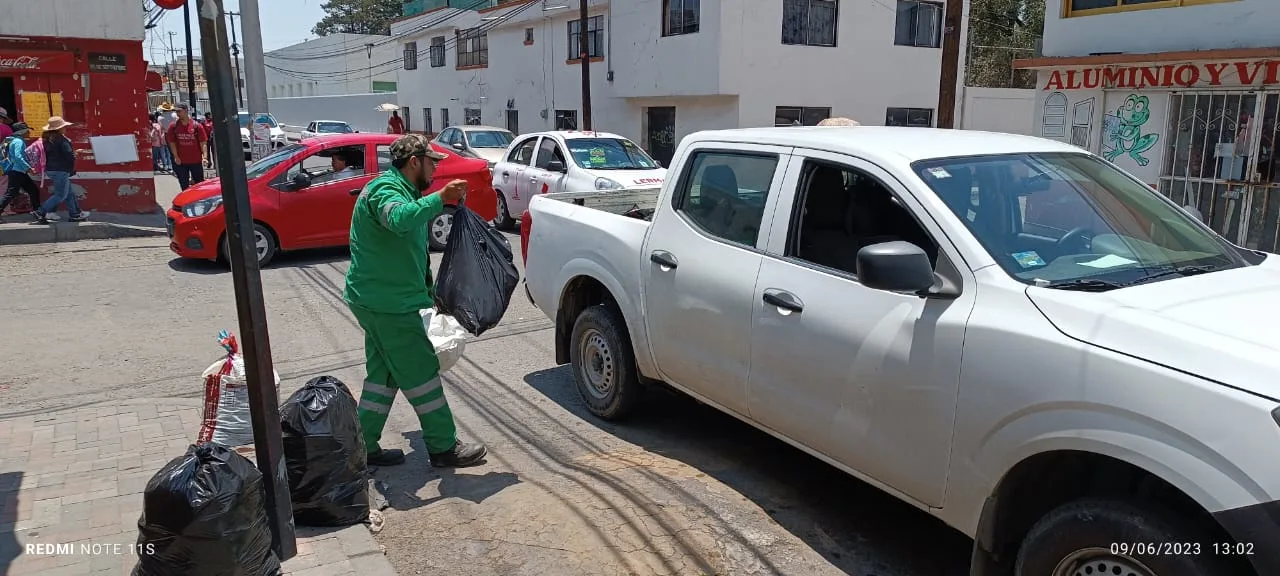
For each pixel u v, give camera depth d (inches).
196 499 111.2
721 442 203.6
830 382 143.9
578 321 218.8
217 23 119.9
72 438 193.9
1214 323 106.0
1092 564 106.7
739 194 174.2
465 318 174.9
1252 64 403.2
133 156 565.6
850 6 914.1
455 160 475.8
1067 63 477.4
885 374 133.2
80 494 161.6
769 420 160.9
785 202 161.3
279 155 442.6
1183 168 448.1
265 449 132.4
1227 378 95.7
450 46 1421.0
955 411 122.6
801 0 884.0
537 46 1175.0
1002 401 115.5
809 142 161.5
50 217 533.3
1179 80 434.9
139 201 573.6
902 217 144.3
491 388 244.1
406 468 187.5
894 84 967.6
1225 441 93.0
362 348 288.5
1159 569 98.4
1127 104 466.9
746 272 163.6
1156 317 107.5
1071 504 108.6
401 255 172.9
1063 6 494.3
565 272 221.1
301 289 379.6
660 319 187.0
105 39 542.3
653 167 509.7
